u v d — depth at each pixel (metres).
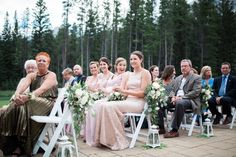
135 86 5.12
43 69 4.45
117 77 6.07
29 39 49.88
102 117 4.62
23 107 3.98
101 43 44.31
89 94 4.19
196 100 5.72
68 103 3.96
